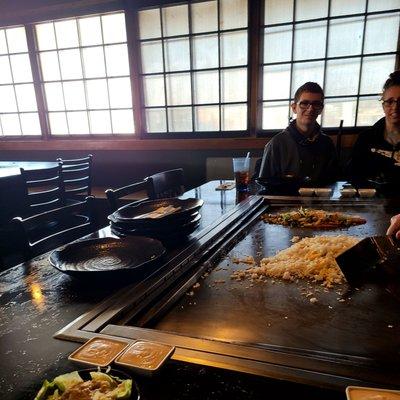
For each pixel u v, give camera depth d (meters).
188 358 0.52
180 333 0.66
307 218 1.33
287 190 1.82
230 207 1.59
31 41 3.96
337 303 0.75
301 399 0.44
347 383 0.46
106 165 4.06
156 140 3.68
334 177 2.38
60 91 4.07
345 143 3.06
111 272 0.78
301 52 3.09
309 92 2.15
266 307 0.74
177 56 3.46
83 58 3.86
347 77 3.03
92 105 3.99
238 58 3.27
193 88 3.52
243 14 3.13
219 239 1.13
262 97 3.32
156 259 0.85
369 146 2.25
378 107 3.01
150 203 1.41
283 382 0.47
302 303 0.75
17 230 1.08
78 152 4.14
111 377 0.46
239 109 3.42
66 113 4.13
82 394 0.43
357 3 2.83
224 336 0.65
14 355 0.56
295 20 3.02
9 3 3.92
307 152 2.35
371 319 0.68
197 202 1.33
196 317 0.72
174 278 0.84
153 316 0.70
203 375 0.49
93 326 0.63
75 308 0.72
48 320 0.67
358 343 0.61
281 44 3.12
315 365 0.50
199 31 3.31
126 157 3.95
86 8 3.59
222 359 0.52
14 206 2.47
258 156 3.39
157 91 3.66
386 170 2.16
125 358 0.50
